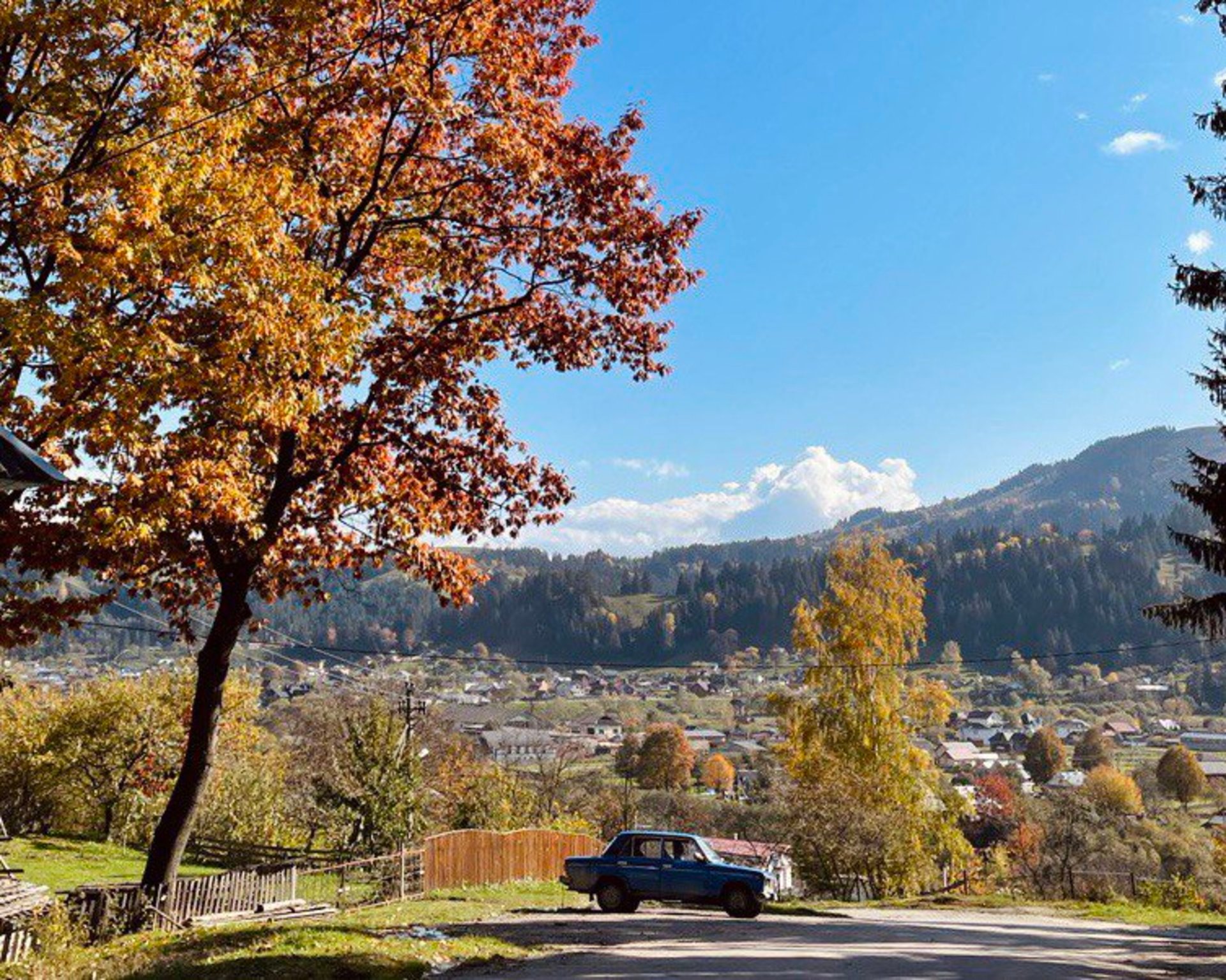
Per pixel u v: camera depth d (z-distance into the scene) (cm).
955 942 1906
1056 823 6850
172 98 1496
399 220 2081
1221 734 19625
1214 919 3070
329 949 1345
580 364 2108
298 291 1583
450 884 2980
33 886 1798
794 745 4788
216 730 1973
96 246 1461
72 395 1476
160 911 1855
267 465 1905
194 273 1458
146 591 2031
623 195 2081
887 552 4762
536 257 2092
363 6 1861
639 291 2097
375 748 3659
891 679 4619
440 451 2134
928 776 4659
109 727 4400
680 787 14038
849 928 2142
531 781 6575
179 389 1520
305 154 1861
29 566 1675
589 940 1681
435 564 2172
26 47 1585
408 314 2094
